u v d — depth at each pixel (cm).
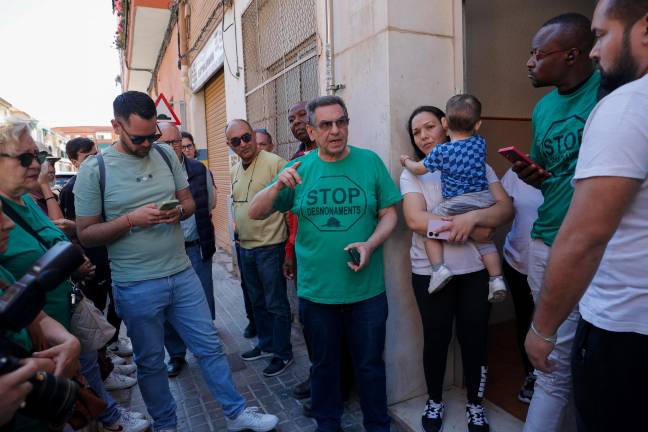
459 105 217
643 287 112
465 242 228
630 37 111
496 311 392
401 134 252
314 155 238
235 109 571
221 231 825
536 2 376
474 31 351
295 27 377
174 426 254
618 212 106
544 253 204
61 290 205
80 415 169
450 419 251
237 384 324
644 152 103
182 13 855
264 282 333
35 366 105
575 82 185
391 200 229
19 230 179
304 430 265
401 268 264
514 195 271
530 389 267
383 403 236
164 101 505
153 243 235
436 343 238
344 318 238
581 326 129
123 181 233
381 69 250
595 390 123
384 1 243
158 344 244
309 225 227
